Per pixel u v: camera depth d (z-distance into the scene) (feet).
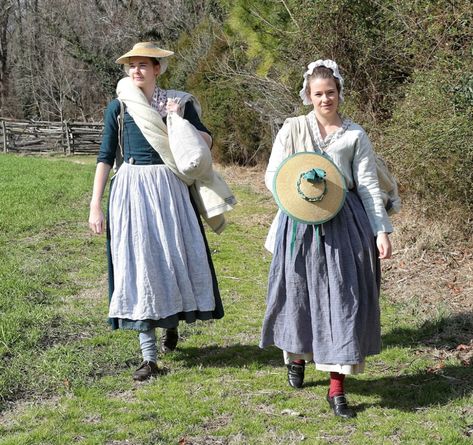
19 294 20.35
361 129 13.07
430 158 24.27
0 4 130.93
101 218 14.62
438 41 25.61
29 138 82.53
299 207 12.48
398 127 25.66
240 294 21.03
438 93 24.02
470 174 23.57
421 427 12.18
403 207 28.30
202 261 14.80
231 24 36.40
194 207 15.02
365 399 13.44
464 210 25.32
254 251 26.81
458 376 14.39
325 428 12.27
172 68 66.28
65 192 42.27
